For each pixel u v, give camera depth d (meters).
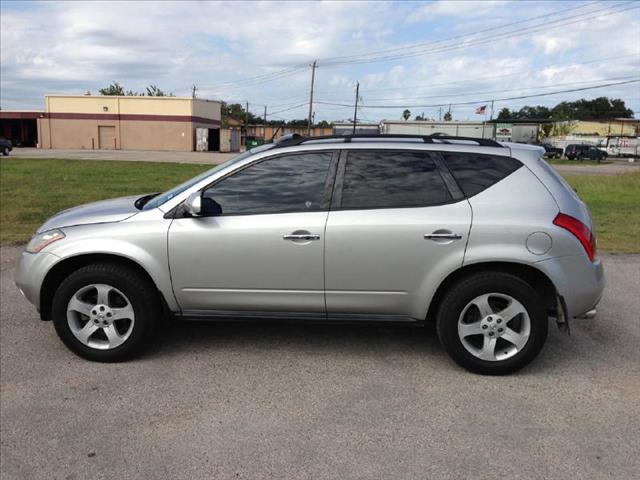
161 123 57.75
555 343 4.78
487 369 4.09
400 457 3.10
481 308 4.04
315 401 3.72
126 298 4.21
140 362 4.32
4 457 3.09
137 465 3.02
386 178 4.13
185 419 3.49
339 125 52.56
